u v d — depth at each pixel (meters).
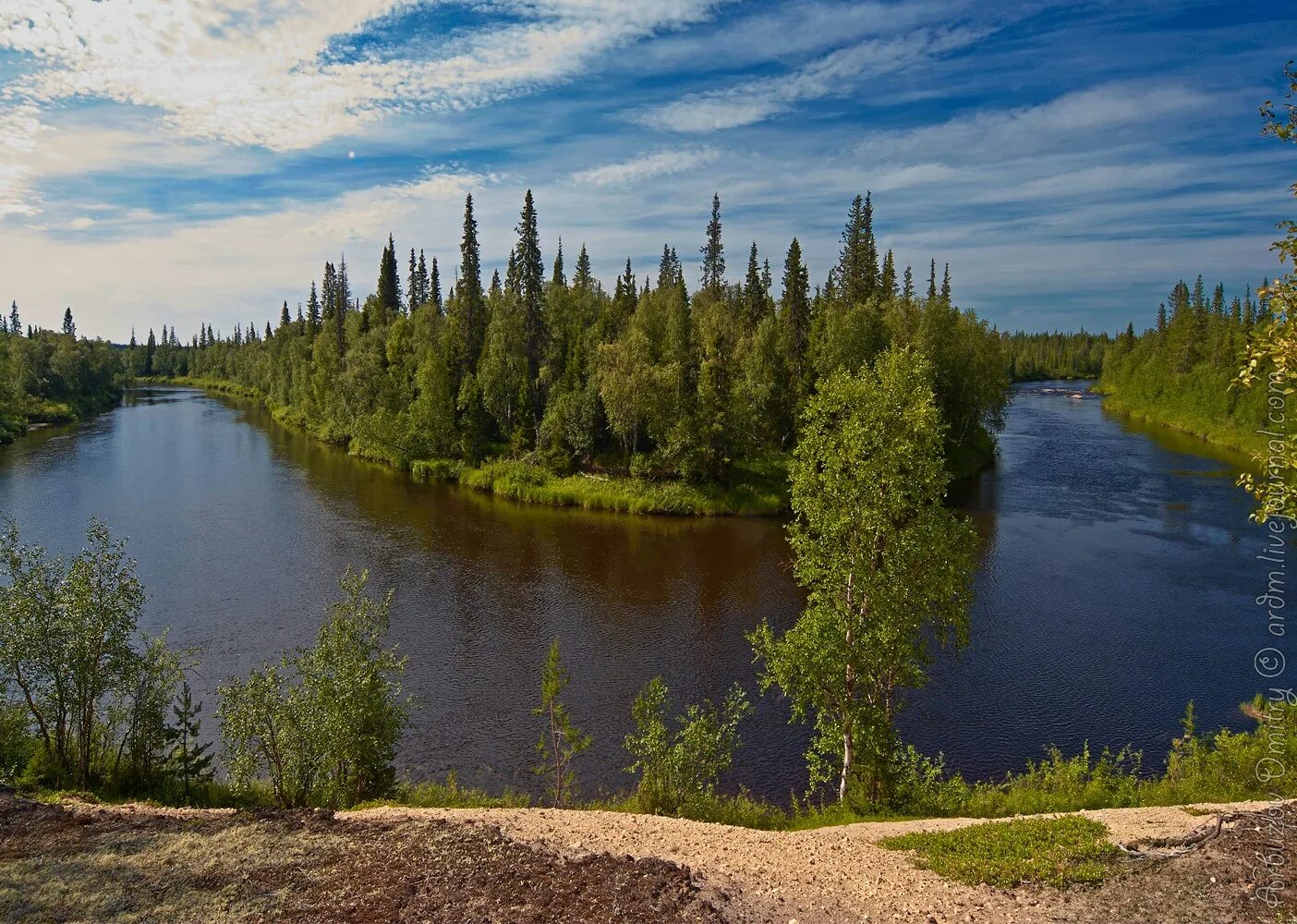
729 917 12.42
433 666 30.81
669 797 19.55
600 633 34.28
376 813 17.72
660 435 64.19
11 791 18.72
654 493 59.28
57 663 20.31
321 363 100.62
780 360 73.25
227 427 104.12
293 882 13.55
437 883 13.47
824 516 21.44
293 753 19.61
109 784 20.80
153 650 22.53
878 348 68.81
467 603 37.97
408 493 64.31
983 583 39.06
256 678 20.09
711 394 60.47
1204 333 112.44
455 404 77.12
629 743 21.12
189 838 15.45
